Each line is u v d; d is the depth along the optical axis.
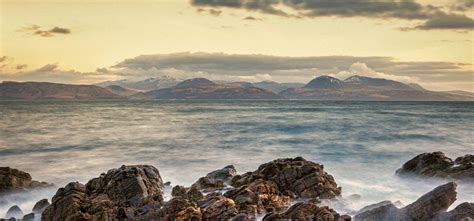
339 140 58.66
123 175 26.73
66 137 66.00
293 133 68.00
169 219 22.14
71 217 22.67
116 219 22.70
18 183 31.45
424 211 21.59
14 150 52.38
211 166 41.69
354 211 24.25
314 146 53.31
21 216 26.77
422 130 71.38
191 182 35.38
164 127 83.12
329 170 38.78
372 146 53.09
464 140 58.78
